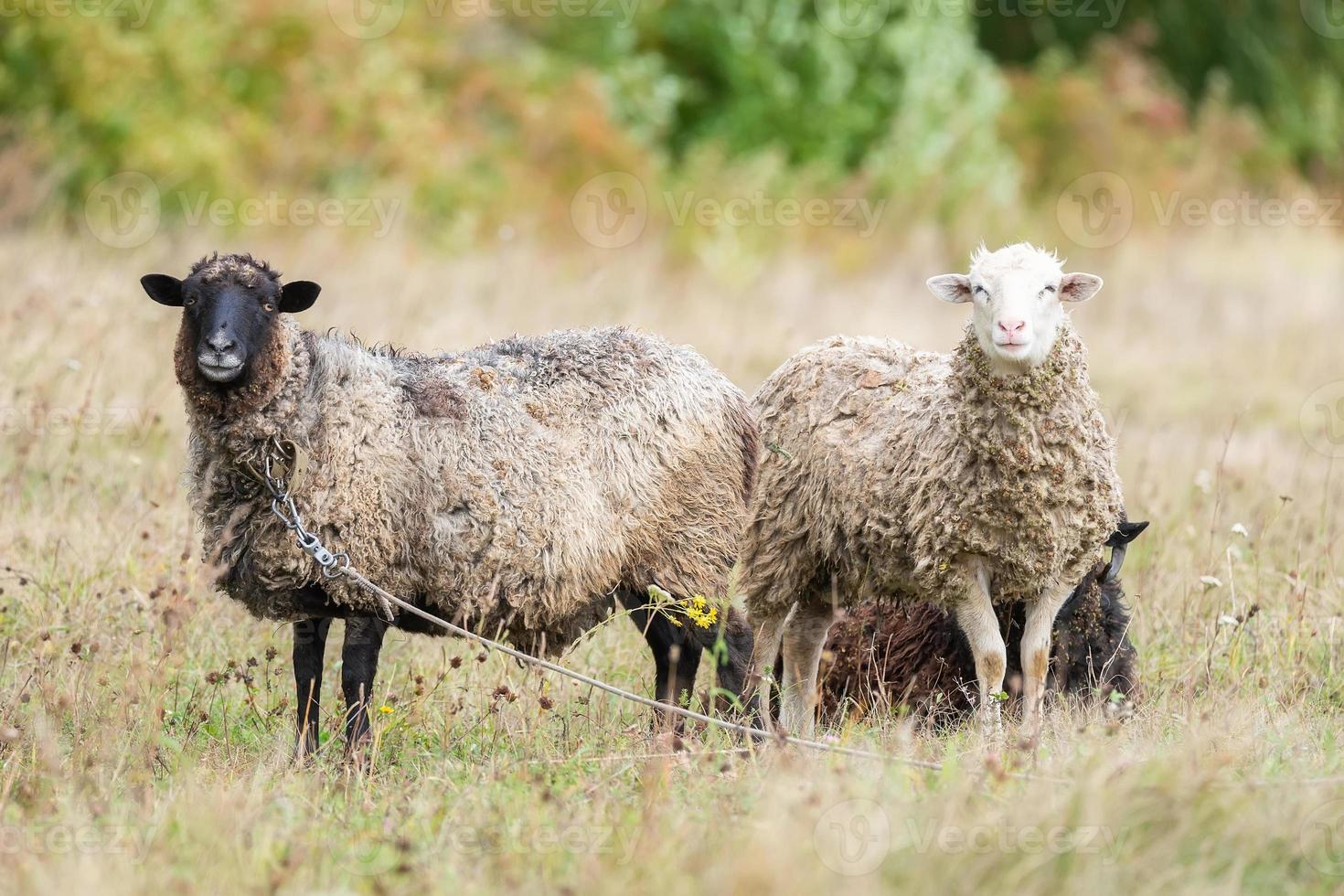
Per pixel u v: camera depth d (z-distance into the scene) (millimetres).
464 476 19109
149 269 41969
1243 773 16406
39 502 27172
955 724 20969
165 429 30656
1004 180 68500
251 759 18594
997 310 18547
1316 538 27766
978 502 19156
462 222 50719
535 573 19344
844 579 21484
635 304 45500
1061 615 21031
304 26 56750
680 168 64938
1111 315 56531
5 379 30953
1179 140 79562
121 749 17500
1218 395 46344
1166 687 21266
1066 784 15234
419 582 19219
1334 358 51906
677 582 20672
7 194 46281
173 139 50938
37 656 20453
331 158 54281
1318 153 94750
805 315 50062
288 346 18703
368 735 18609
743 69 68625
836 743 17688
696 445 20594
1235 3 95938
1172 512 29422
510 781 16797
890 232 62656
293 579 18641
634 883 13570
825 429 21125
